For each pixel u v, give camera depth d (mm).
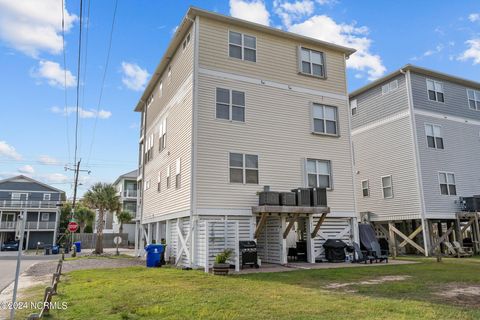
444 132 22266
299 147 15953
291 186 15422
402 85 22203
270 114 15617
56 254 30406
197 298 7227
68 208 52812
